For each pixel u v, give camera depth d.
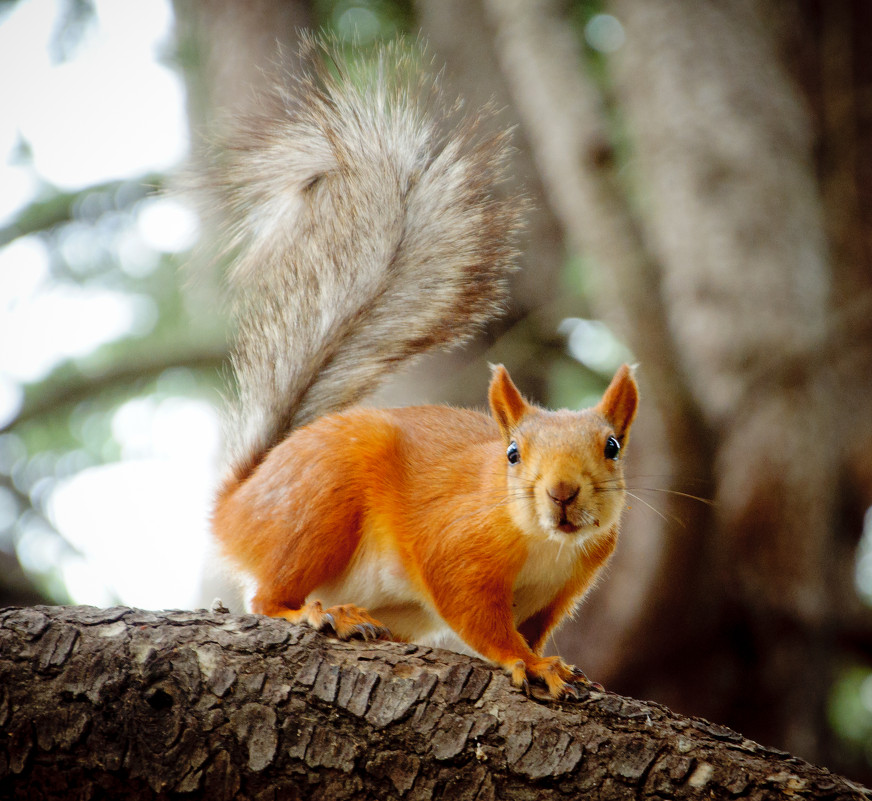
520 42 17.31
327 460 8.68
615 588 12.41
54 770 6.24
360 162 10.05
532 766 6.15
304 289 10.13
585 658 12.52
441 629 9.51
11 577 12.32
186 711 6.32
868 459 15.36
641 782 6.05
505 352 15.59
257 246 10.20
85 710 6.29
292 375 9.99
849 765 15.75
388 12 17.91
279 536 8.64
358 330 10.07
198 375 17.81
